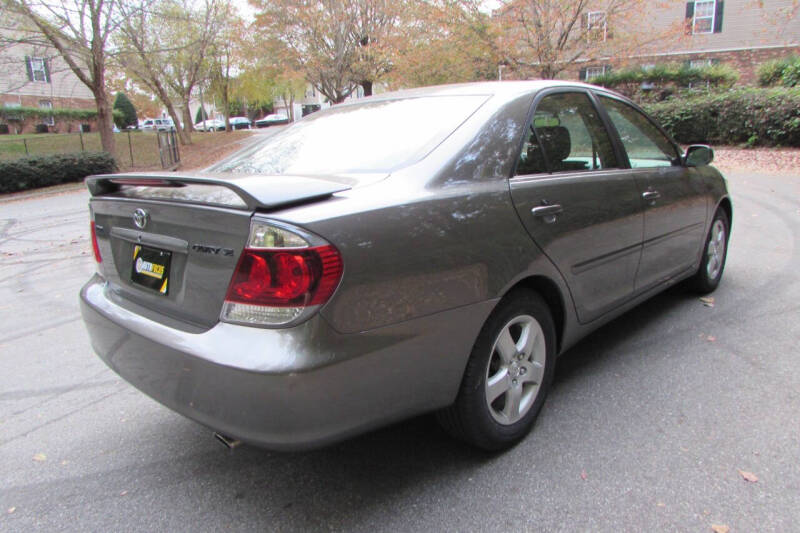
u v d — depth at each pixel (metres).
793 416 2.67
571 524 2.04
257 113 75.44
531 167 2.58
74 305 5.16
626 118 3.43
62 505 2.30
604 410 2.80
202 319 1.97
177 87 30.36
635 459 2.40
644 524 2.02
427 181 2.17
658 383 3.05
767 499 2.12
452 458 2.47
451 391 2.19
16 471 2.55
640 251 3.24
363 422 1.92
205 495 2.32
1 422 3.02
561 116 2.88
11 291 5.74
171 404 2.04
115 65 23.08
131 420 3.00
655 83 19.81
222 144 29.41
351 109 3.05
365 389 1.89
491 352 2.33
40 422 3.01
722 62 23.89
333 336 1.78
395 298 1.93
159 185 2.16
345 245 1.81
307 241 1.75
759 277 4.76
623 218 3.02
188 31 25.75
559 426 2.68
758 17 23.11
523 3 14.34
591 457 2.43
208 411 1.90
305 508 2.20
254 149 3.00
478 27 14.70
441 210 2.11
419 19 16.30
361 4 21.45
